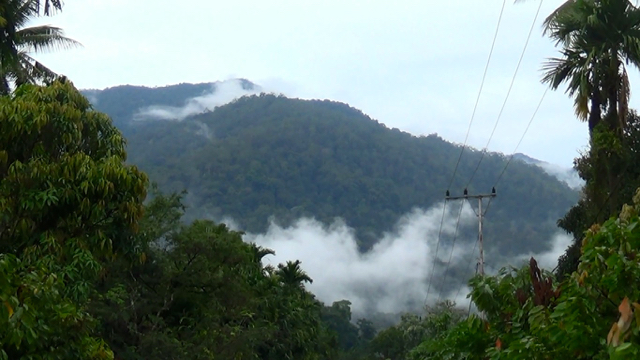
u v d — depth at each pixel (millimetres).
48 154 12234
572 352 7754
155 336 26984
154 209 31422
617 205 20719
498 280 10914
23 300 8133
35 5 19891
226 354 29484
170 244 31062
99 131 13078
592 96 20562
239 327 31422
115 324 26781
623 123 20328
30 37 28750
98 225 12109
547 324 8250
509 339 9664
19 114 11953
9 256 7629
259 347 39281
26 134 12039
